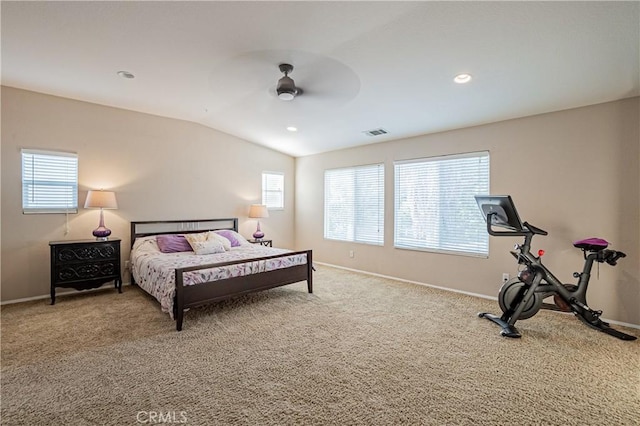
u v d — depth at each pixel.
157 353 2.52
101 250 4.06
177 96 3.98
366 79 3.15
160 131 4.92
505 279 3.90
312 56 2.78
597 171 3.25
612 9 1.96
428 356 2.50
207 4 2.16
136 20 2.37
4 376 2.16
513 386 2.09
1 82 3.62
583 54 2.45
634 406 1.89
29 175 3.90
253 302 3.84
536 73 2.79
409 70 2.93
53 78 3.49
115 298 3.98
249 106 4.27
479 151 4.09
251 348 2.62
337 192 6.02
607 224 3.21
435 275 4.56
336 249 6.02
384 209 5.21
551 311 3.53
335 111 4.12
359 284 4.71
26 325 3.08
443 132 4.46
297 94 3.52
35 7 2.24
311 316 3.37
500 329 3.04
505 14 2.07
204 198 5.44
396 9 2.11
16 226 3.83
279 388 2.05
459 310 3.57
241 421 1.74
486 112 3.70
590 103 3.26
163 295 3.19
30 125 3.88
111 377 2.16
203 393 1.99
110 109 4.45
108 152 4.45
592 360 2.44
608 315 3.22
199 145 5.36
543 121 3.59
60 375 2.18
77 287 3.90
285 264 3.99
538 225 3.61
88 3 2.19
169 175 5.03
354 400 1.93
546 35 2.25
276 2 2.11
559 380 2.16
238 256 4.15
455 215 4.35
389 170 5.15
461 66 2.78
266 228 6.38
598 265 3.26
